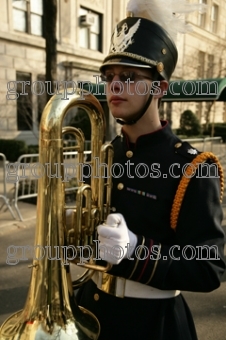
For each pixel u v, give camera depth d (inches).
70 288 42.2
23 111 391.9
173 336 46.6
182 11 49.4
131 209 47.6
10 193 241.6
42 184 39.7
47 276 39.6
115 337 47.3
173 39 48.7
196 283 41.7
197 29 656.4
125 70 44.9
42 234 39.6
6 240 168.4
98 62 587.5
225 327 102.8
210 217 43.1
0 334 40.7
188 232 43.4
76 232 40.7
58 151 39.5
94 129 44.5
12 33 447.2
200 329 101.5
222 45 730.2
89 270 46.0
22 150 424.5
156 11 47.3
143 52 44.3
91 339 40.7
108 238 38.4
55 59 253.3
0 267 138.6
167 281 42.0
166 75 47.6
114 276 47.1
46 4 244.8
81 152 44.7
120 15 611.8
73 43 538.0
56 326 38.9
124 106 45.3
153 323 46.5
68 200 208.7
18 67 457.7
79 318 42.0
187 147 48.4
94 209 42.3
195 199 43.8
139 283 46.9
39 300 39.4
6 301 115.6
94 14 580.4
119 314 47.3
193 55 677.3
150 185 47.4
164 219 46.2
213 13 700.0
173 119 733.3
